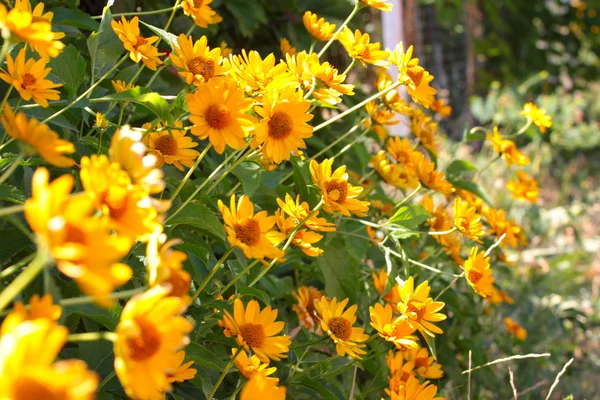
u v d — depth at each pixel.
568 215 2.81
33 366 0.52
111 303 0.61
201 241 1.00
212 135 0.87
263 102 0.92
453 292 1.53
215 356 0.91
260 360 0.91
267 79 0.97
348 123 1.66
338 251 1.16
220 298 0.97
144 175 0.71
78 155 1.02
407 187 1.36
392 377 1.07
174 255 0.68
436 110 1.61
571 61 5.52
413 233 1.17
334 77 1.01
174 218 0.92
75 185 0.98
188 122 1.23
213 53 0.97
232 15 1.65
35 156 0.98
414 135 1.43
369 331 1.22
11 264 0.94
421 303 0.99
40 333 0.55
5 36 0.73
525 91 4.45
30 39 0.73
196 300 0.95
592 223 3.25
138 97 0.93
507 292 2.01
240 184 1.16
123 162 0.71
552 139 4.23
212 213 0.93
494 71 5.40
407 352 1.15
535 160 3.63
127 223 0.67
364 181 1.47
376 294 1.33
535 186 1.68
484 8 5.26
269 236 0.91
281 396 0.77
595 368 1.86
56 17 1.19
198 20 1.08
